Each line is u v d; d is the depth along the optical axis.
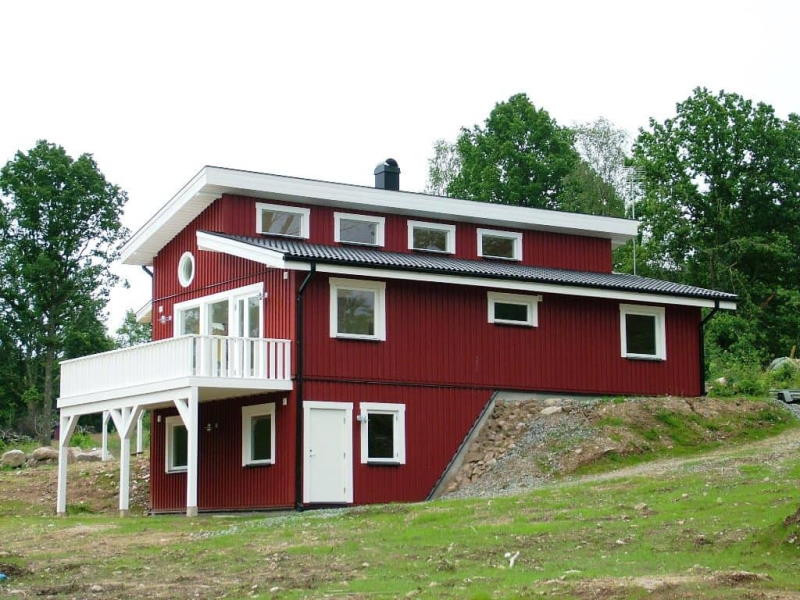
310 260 25.27
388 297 27.25
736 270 51.41
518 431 27.56
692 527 15.98
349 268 25.88
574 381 29.92
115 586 14.89
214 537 19.11
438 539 16.92
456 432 27.70
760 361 44.25
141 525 22.61
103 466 34.62
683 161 53.06
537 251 32.19
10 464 39.16
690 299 31.53
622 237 33.94
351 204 29.14
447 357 27.92
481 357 28.47
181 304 30.23
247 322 27.56
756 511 16.55
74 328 56.25
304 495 25.36
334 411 26.06
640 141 54.91
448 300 28.23
